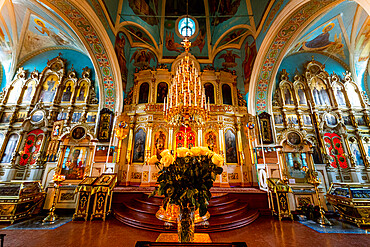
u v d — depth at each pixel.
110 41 8.70
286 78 10.70
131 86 10.81
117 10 8.98
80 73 10.84
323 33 9.34
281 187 5.98
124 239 3.99
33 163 8.97
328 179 8.67
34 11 8.52
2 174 8.56
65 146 7.84
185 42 6.93
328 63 11.07
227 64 11.35
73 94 10.20
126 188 7.45
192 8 11.34
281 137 9.09
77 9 7.09
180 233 2.11
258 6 8.82
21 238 4.03
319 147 9.31
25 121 9.46
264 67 9.44
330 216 6.54
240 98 10.63
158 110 9.72
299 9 7.02
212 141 9.51
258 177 7.92
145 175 8.45
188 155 2.20
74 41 9.72
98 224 5.00
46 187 7.44
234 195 6.68
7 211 5.22
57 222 5.21
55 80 10.63
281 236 4.32
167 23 11.30
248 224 5.14
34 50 10.80
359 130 9.62
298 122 9.92
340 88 10.51
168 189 2.15
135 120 9.90
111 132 9.02
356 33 9.34
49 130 9.45
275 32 8.04
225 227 4.61
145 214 5.17
